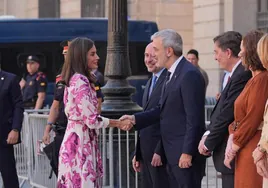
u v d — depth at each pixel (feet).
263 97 28.81
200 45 98.17
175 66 33.27
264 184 27.96
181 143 32.78
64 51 40.19
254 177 29.30
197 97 32.32
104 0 112.57
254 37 29.30
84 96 33.37
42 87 70.49
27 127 51.16
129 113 43.60
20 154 53.47
